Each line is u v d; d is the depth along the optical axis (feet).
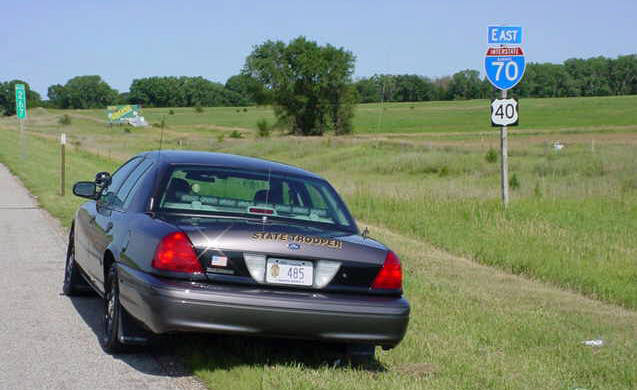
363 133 334.44
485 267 37.78
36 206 56.90
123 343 18.76
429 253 40.09
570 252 39.93
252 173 20.20
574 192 65.26
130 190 21.31
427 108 508.12
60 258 34.50
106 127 405.59
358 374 18.20
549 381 18.95
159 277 16.90
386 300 17.81
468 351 21.27
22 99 118.21
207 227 17.37
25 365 18.42
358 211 57.98
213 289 16.72
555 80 634.43
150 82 595.06
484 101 571.69
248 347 19.97
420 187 72.13
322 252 17.51
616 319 27.12
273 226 17.95
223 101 612.70
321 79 325.83
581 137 244.01
